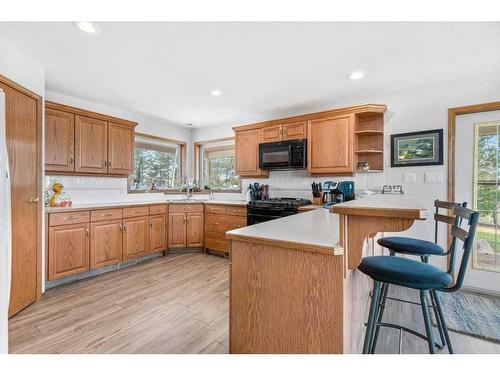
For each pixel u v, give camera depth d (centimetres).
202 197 467
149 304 230
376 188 312
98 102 345
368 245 182
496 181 254
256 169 379
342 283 98
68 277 283
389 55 220
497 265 253
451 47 206
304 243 103
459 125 269
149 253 359
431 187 280
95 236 297
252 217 347
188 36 193
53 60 231
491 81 253
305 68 245
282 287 110
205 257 379
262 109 373
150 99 332
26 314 211
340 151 311
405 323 198
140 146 424
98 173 331
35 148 233
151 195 426
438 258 277
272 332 112
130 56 224
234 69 248
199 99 333
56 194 296
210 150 489
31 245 228
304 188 371
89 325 195
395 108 301
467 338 179
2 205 140
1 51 196
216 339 178
